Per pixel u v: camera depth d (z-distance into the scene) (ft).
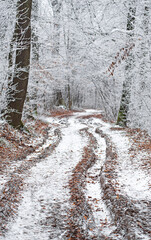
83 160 29.91
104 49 59.26
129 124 56.39
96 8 57.72
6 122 37.35
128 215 14.74
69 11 65.92
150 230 12.89
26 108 54.08
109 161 29.01
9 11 34.37
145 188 19.88
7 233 13.47
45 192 19.98
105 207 17.56
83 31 56.49
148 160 27.63
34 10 53.78
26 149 33.81
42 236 13.56
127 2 46.96
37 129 50.34
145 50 42.06
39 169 26.40
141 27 43.55
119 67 54.90
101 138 46.75
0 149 29.86
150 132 42.93
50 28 66.49
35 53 56.13
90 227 14.55
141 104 47.39
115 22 56.29
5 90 35.29
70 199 18.72
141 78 45.73
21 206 17.21
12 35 36.68
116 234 13.47
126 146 37.01
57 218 15.71
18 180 21.29
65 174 24.88
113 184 20.79
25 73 38.93
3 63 35.09
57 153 34.12
